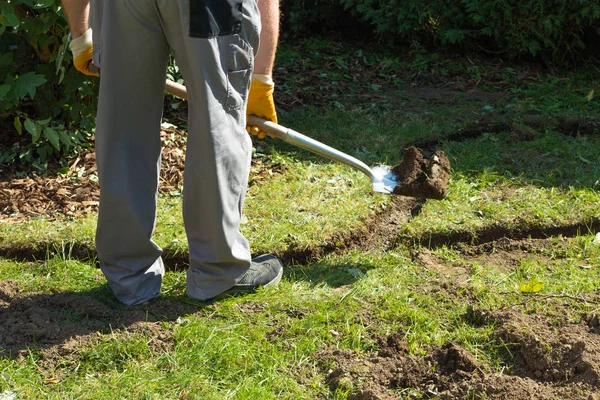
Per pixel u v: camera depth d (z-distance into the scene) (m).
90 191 4.50
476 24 7.51
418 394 2.67
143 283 3.29
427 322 3.12
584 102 6.37
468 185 4.56
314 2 8.24
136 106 3.02
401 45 8.05
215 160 2.92
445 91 6.80
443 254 3.87
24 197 4.40
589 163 4.98
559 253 3.83
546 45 7.27
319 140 5.36
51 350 2.87
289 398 2.67
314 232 3.95
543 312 3.18
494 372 2.81
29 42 4.80
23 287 3.40
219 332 3.03
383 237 4.09
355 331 3.05
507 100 6.50
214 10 2.78
